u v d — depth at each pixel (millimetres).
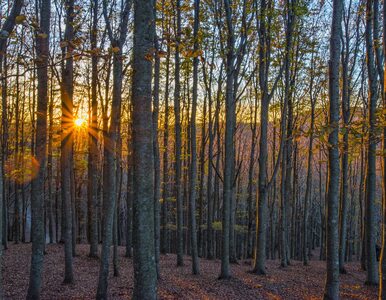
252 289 13148
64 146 11625
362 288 14633
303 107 19875
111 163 10094
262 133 15555
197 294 11891
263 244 15930
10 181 24688
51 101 16969
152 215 6934
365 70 19906
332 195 10242
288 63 15453
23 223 23969
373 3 13883
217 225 24391
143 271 6746
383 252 8055
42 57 5863
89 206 24359
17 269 13453
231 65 14023
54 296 10492
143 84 6949
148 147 6957
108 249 9883
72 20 11047
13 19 5625
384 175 8289
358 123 8078
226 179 14227
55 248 18547
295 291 13539
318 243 46000
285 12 14570
